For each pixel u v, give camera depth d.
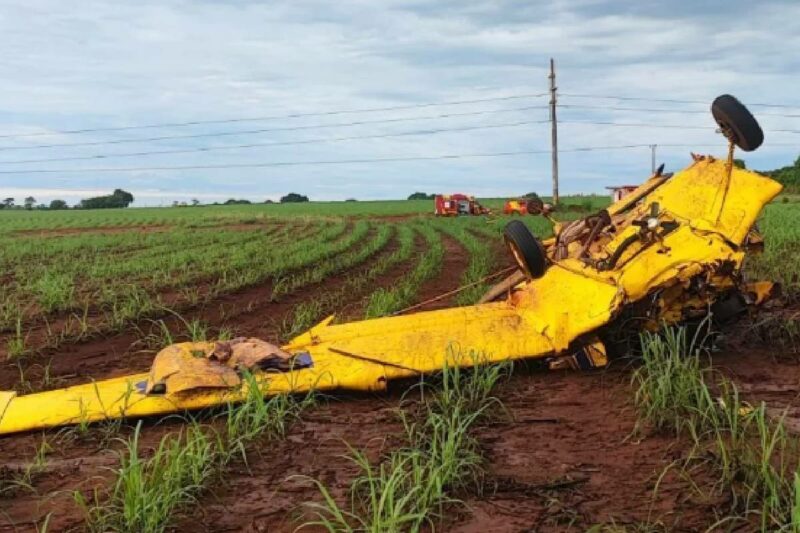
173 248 29.28
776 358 8.13
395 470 4.77
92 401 6.79
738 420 5.63
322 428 6.48
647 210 8.66
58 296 14.24
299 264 20.94
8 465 5.93
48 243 33.72
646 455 5.51
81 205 124.69
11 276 21.08
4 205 121.31
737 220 8.07
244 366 7.04
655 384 6.55
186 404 6.70
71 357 10.39
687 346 8.12
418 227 42.12
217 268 20.28
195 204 116.00
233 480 5.43
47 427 6.62
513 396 7.11
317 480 5.38
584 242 8.89
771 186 8.23
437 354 7.38
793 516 4.04
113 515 4.74
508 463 5.52
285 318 13.11
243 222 54.19
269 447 6.06
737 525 4.38
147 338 11.04
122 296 15.27
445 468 5.03
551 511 4.72
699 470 5.15
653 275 7.61
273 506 5.00
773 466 5.03
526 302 8.23
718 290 7.89
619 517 4.59
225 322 12.98
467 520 4.66
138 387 7.02
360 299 15.50
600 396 6.96
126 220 59.00
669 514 4.58
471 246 27.28
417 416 6.56
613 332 7.75
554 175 53.12
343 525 4.53
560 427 6.24
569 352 7.68
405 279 17.91
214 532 4.68
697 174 8.57
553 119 53.00
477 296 13.23
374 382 7.17
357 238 33.09
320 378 7.08
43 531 4.33
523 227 8.18
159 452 5.07
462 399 6.56
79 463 5.92
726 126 8.10
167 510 4.75
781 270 13.35
